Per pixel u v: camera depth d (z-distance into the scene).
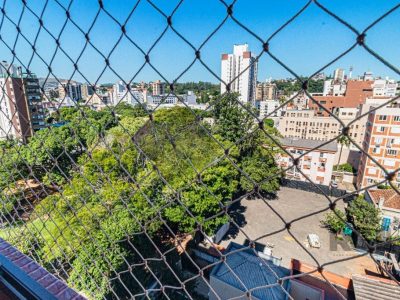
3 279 1.38
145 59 0.91
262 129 0.74
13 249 1.57
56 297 1.21
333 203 0.64
